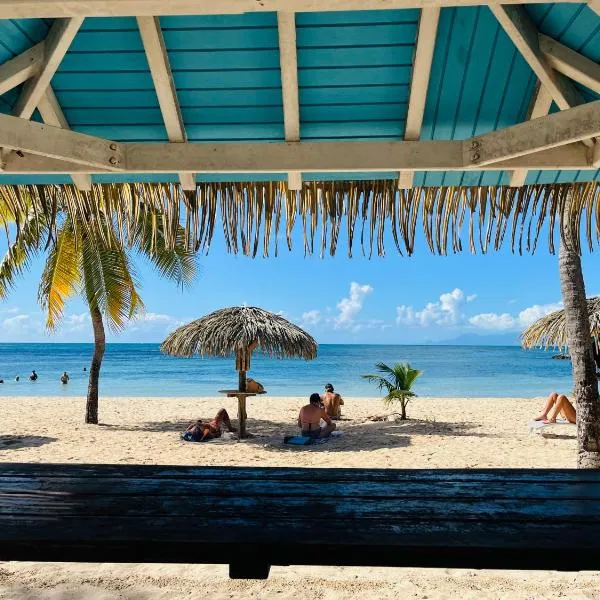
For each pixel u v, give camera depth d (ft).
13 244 34.12
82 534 4.59
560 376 137.28
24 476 6.40
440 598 10.74
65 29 7.96
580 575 11.85
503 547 4.29
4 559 4.54
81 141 8.79
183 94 9.46
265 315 32.53
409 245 10.48
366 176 10.25
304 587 11.19
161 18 8.27
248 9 5.35
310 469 6.77
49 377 134.92
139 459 25.23
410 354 275.39
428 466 23.54
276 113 9.80
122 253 35.58
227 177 10.33
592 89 8.11
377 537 4.50
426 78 8.76
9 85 8.16
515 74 9.11
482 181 10.36
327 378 135.13
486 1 5.44
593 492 5.73
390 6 5.35
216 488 5.92
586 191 10.39
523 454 25.80
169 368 170.40
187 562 4.48
